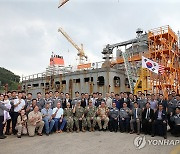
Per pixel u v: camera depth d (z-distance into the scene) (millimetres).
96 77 26625
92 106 12328
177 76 27969
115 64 33188
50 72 34656
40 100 12242
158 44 27484
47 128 10844
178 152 7566
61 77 30719
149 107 11195
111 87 25359
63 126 11766
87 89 27141
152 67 17500
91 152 7539
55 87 31141
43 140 9500
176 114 10656
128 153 7445
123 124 11773
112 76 25812
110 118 12102
